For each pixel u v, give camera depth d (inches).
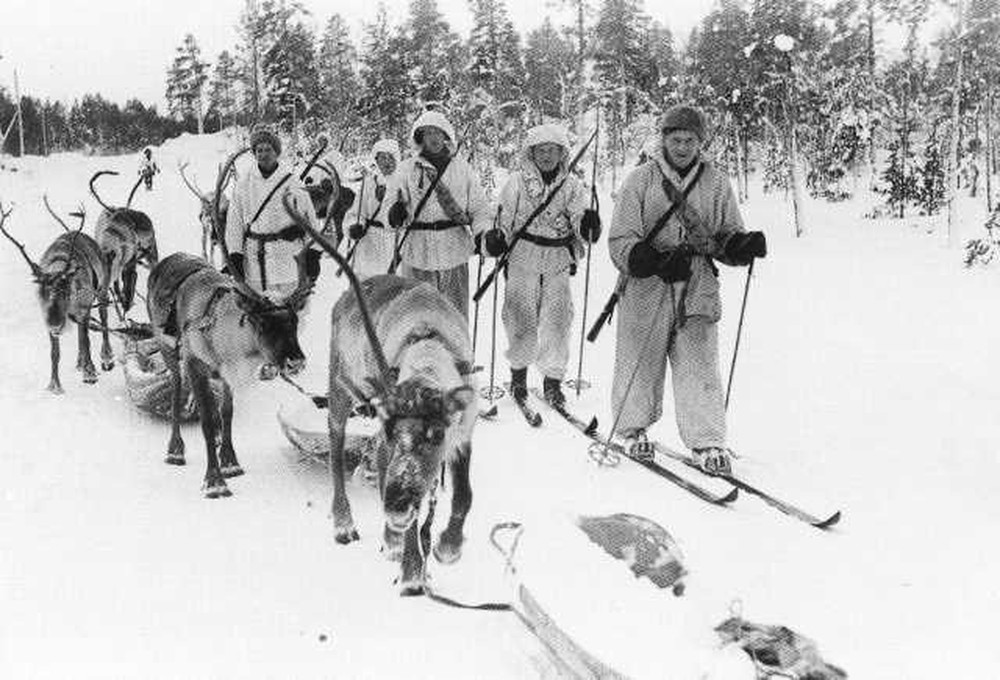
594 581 160.2
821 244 898.7
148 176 1368.1
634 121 1705.2
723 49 1809.8
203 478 244.1
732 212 243.4
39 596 172.1
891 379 334.0
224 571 185.3
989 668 145.6
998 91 1403.8
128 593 174.6
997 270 620.7
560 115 1866.4
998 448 252.8
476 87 1782.7
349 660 151.7
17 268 582.9
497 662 151.3
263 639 158.6
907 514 211.5
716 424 244.5
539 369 315.9
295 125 2108.8
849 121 1462.8
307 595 175.2
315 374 363.9
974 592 171.9
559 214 307.7
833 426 282.5
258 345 233.8
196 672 147.8
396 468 146.7
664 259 233.5
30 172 1658.5
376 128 1945.1
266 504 224.5
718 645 142.7
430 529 188.7
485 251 298.5
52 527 204.7
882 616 162.2
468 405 167.6
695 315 243.6
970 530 201.0
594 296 587.2
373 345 155.5
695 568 177.2
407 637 159.3
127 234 428.1
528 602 156.9
